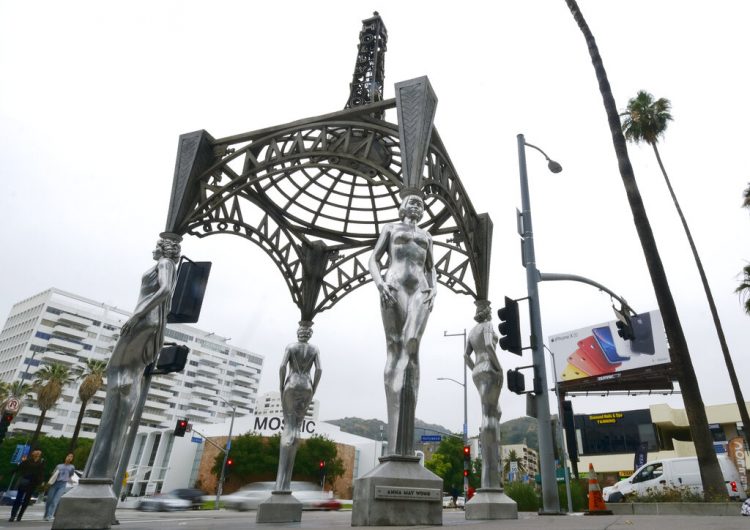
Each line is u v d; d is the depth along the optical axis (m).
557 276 11.42
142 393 6.50
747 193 23.55
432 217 10.52
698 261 23.34
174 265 5.13
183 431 20.09
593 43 17.45
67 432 86.75
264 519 6.74
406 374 4.73
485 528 3.43
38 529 5.40
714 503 10.41
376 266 5.25
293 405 7.54
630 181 15.52
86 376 47.50
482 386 7.86
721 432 46.09
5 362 94.25
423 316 4.96
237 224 9.18
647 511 11.18
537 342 9.14
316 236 10.91
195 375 117.06
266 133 8.05
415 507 4.25
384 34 10.27
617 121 16.33
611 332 41.22
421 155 6.12
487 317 8.45
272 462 57.28
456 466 61.22
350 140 7.73
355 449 68.81
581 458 50.03
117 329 100.56
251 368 131.38
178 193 7.78
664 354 37.47
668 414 47.34
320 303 10.57
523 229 10.41
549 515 8.05
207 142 8.29
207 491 58.28
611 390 41.81
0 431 15.85
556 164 11.74
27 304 99.00
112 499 4.21
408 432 4.61
